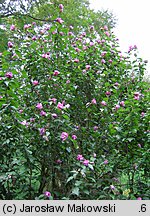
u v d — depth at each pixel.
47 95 3.16
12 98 2.64
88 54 3.56
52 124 2.72
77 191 2.42
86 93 3.40
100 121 3.21
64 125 2.78
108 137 3.05
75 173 2.54
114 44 3.89
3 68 2.75
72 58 3.46
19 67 3.22
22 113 2.92
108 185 2.78
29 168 2.74
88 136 3.18
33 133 2.77
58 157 2.87
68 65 3.37
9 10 7.57
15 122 2.67
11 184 2.83
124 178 3.31
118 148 3.14
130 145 3.12
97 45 3.70
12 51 3.23
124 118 3.00
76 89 3.36
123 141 3.03
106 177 2.85
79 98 3.35
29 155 2.70
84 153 3.10
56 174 2.87
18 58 3.19
